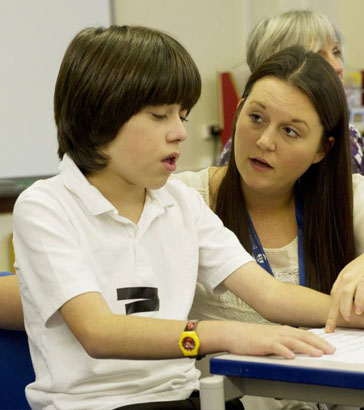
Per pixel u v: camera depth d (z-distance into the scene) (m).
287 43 3.15
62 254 1.69
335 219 2.35
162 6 5.51
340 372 1.29
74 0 4.69
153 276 1.86
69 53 1.83
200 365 2.23
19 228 1.76
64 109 1.84
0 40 4.30
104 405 1.71
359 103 6.23
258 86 2.23
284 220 2.41
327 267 2.33
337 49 3.31
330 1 6.53
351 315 1.79
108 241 1.82
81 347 1.73
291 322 1.91
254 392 1.42
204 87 5.90
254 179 2.25
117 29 1.82
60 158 1.95
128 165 1.78
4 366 2.01
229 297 2.32
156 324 1.59
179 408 1.67
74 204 1.81
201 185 2.48
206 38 5.90
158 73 1.73
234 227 2.37
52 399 1.74
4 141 4.34
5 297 1.97
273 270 2.38
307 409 2.18
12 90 4.37
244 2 6.20
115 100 1.73
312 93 2.17
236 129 2.28
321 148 2.32
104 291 1.79
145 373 1.79
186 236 2.00
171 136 1.77
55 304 1.66
